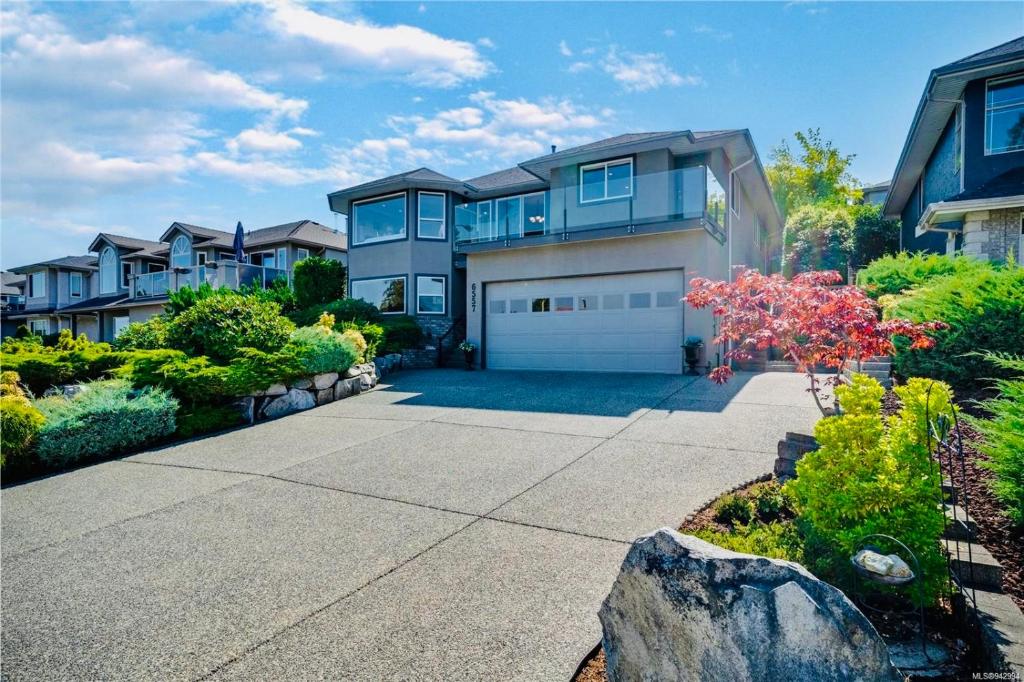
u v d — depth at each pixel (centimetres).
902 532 296
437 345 1797
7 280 4588
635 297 1412
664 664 219
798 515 400
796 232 2484
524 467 632
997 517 373
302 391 1094
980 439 497
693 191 1329
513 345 1595
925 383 390
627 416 852
